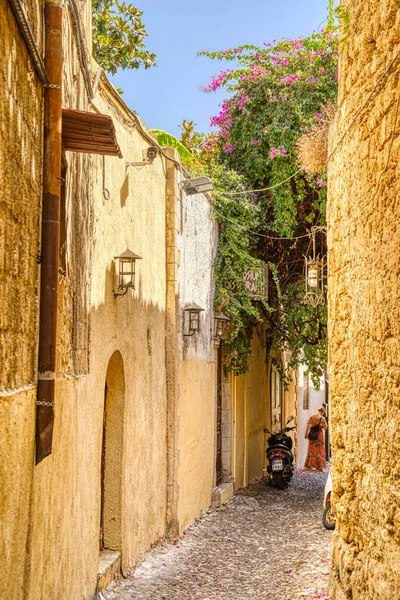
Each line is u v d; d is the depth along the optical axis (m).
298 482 17.56
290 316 15.54
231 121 15.27
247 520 12.21
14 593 4.05
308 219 14.80
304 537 10.73
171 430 10.26
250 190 14.55
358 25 6.09
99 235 7.12
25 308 4.33
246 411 16.20
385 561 5.21
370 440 5.73
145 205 9.23
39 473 4.67
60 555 5.36
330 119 8.10
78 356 6.23
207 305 12.96
